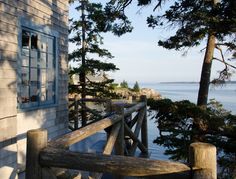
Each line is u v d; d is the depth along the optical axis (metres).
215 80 10.14
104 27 9.79
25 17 5.40
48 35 6.29
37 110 5.85
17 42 4.93
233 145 6.30
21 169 5.25
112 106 4.28
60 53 6.87
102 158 1.99
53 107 6.53
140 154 6.24
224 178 6.75
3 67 4.42
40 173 2.12
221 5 7.47
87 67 15.42
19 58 5.20
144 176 1.89
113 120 3.79
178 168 1.83
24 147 5.38
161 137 7.04
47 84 6.31
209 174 1.77
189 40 8.77
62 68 6.99
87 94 15.97
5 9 4.54
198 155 1.79
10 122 4.52
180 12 8.75
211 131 6.79
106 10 9.65
